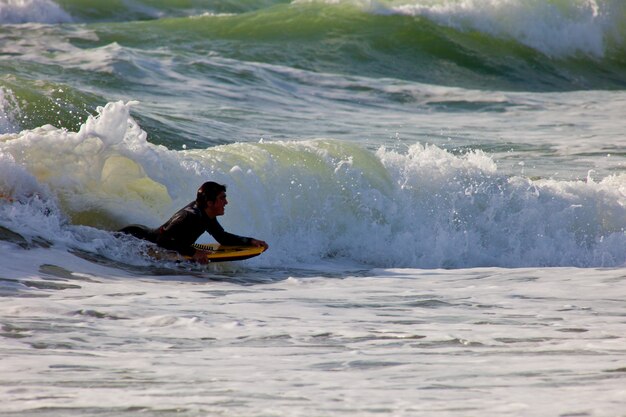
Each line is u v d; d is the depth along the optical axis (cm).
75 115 5372
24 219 2892
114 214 3097
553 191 4053
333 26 10988
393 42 10912
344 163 3812
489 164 4106
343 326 1942
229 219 3388
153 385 1294
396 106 7850
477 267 3503
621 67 12006
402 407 1156
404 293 2602
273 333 1830
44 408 1139
